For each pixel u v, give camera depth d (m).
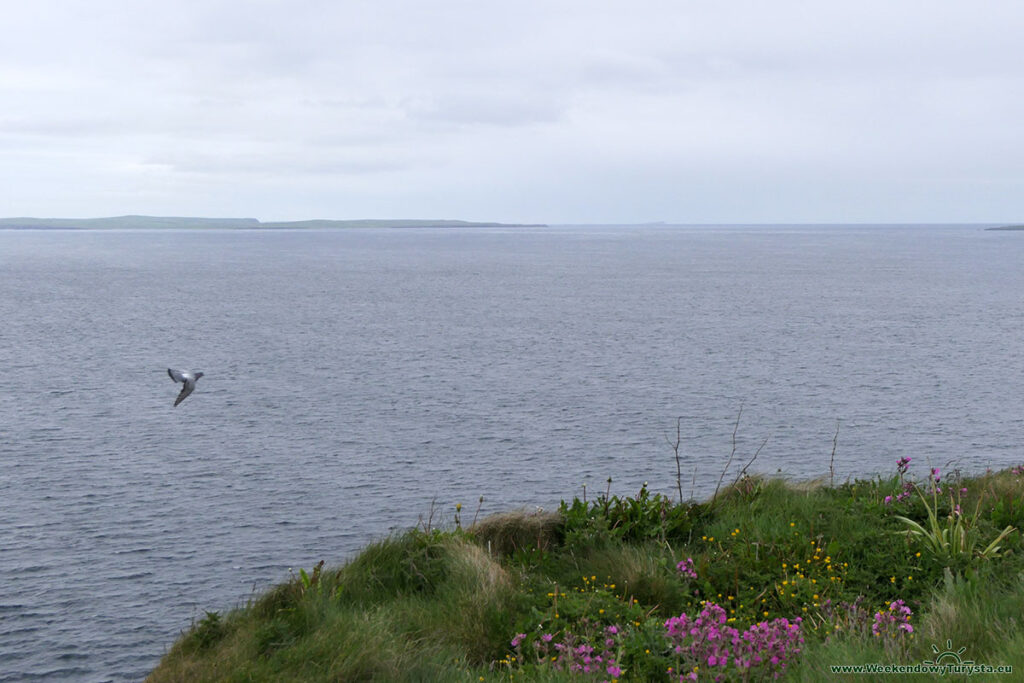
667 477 36.22
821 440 43.03
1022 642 6.94
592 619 9.14
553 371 64.62
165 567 26.23
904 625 7.71
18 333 86.44
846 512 12.28
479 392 56.09
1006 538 11.03
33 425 45.97
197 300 125.56
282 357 71.62
